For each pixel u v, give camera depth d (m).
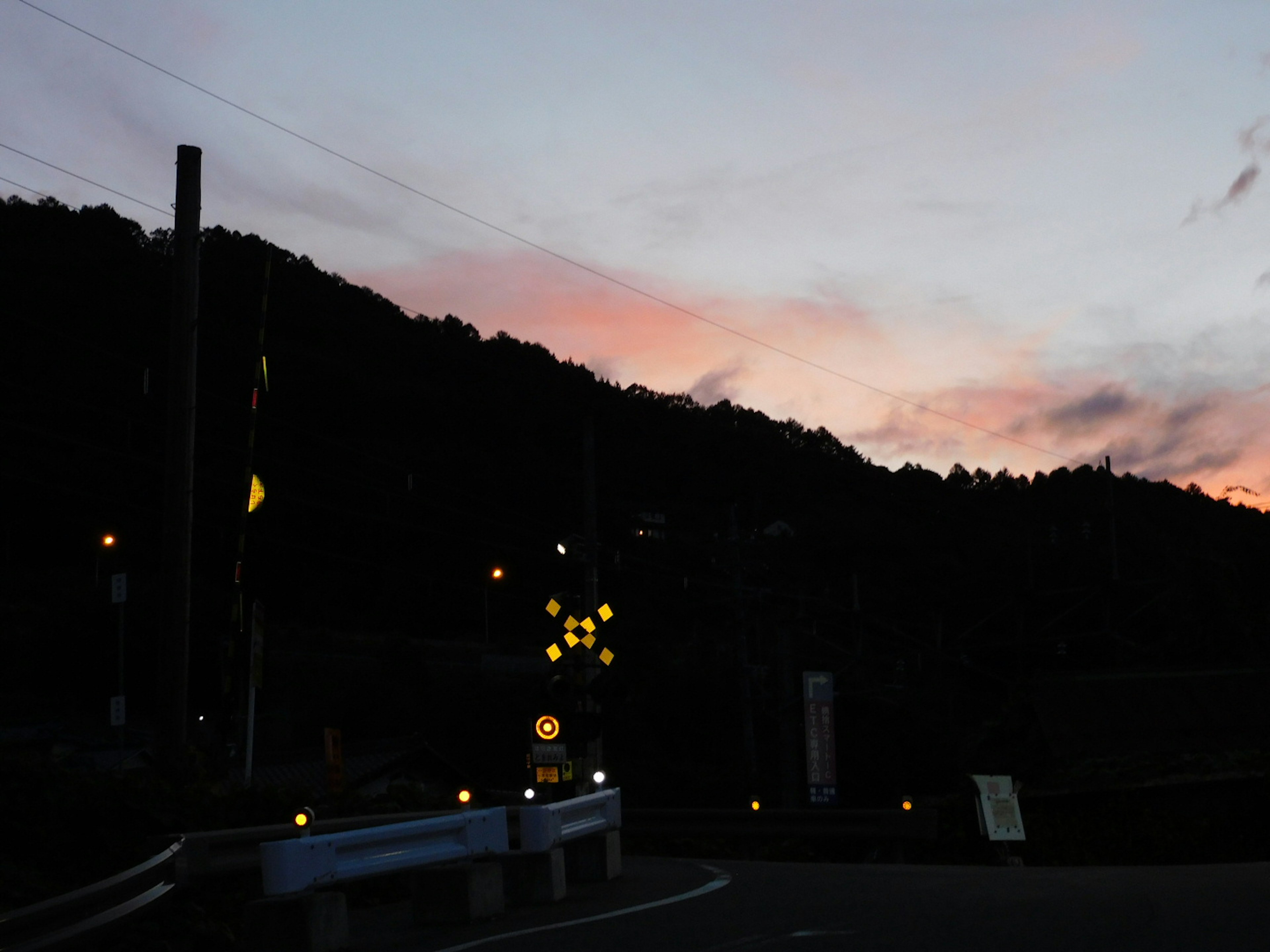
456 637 67.25
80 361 46.38
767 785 44.72
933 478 75.00
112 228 54.16
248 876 10.58
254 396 20.23
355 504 60.84
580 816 12.35
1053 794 27.20
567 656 15.02
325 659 56.88
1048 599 51.06
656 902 10.82
